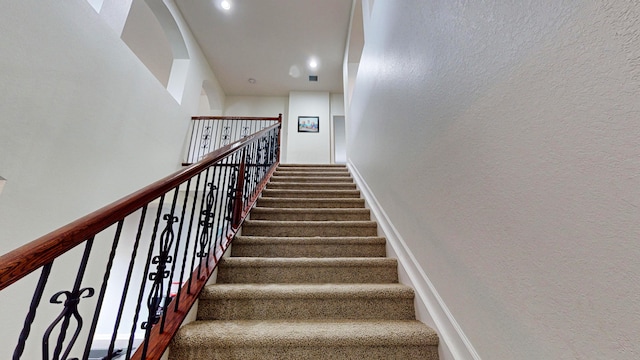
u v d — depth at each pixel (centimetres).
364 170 300
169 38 436
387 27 208
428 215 130
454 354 102
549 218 63
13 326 176
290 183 340
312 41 492
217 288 141
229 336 113
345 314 140
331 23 452
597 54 53
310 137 632
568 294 58
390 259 172
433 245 125
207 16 435
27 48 180
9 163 171
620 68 49
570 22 58
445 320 111
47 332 67
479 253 89
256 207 257
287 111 665
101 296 84
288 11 427
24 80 179
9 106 170
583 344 55
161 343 105
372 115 262
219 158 154
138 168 310
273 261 167
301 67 569
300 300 141
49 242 65
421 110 139
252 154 262
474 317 93
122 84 279
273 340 113
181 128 427
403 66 168
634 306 47
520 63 72
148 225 465
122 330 420
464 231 99
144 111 322
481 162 89
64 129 209
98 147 246
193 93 472
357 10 386
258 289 141
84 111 229
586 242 55
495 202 82
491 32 84
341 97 671
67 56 211
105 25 253
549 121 63
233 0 407
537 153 66
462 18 101
